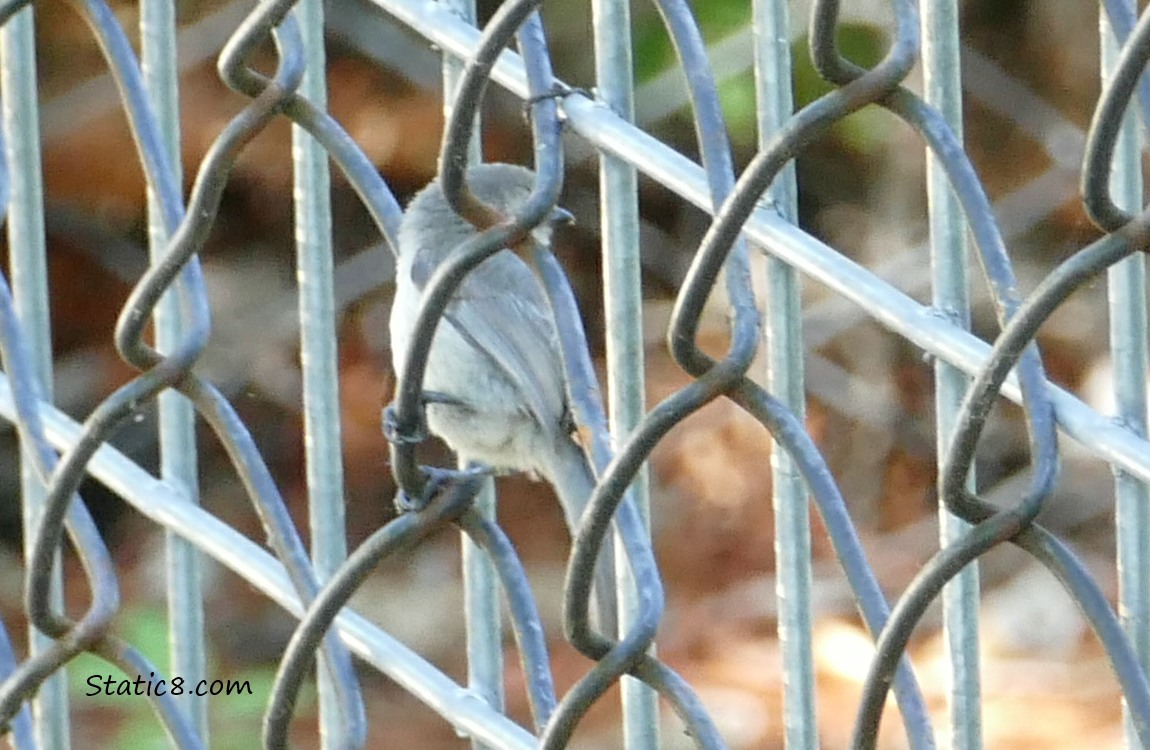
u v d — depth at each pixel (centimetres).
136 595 1210
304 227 579
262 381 1326
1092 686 1123
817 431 1353
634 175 539
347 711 536
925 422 1343
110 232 1328
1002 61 1395
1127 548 491
